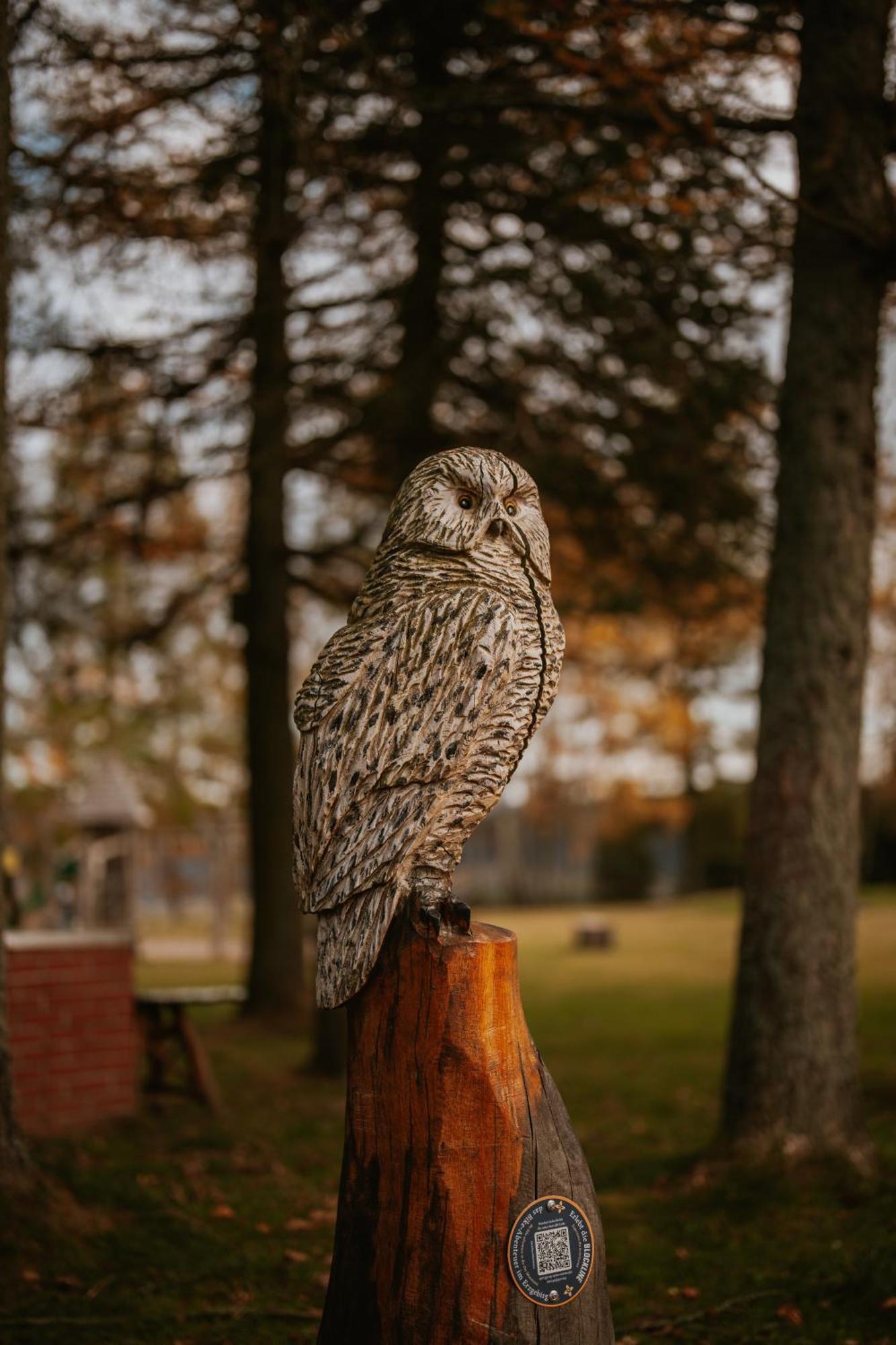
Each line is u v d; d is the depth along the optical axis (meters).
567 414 10.14
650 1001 14.73
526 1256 3.06
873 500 6.80
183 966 19.30
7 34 5.89
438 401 10.62
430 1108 3.08
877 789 26.39
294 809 3.22
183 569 16.53
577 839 36.94
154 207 8.64
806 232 6.81
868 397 6.75
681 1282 5.21
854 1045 6.49
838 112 6.70
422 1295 3.06
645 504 10.61
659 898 35.62
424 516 3.38
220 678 29.61
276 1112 8.57
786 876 6.54
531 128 8.45
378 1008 3.17
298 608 17.42
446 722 3.11
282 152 8.81
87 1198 5.80
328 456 10.77
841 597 6.64
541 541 3.47
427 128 8.69
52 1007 7.48
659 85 6.75
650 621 13.12
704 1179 6.32
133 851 21.06
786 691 6.66
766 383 9.65
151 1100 8.30
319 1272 5.29
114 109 8.13
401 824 3.09
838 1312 4.83
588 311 9.47
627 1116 8.70
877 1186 6.09
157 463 11.04
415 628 3.19
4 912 5.69
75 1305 4.75
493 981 3.12
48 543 11.88
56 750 25.33
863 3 6.73
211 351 9.95
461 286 9.77
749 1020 6.55
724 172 7.72
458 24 8.45
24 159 7.79
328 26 7.21
